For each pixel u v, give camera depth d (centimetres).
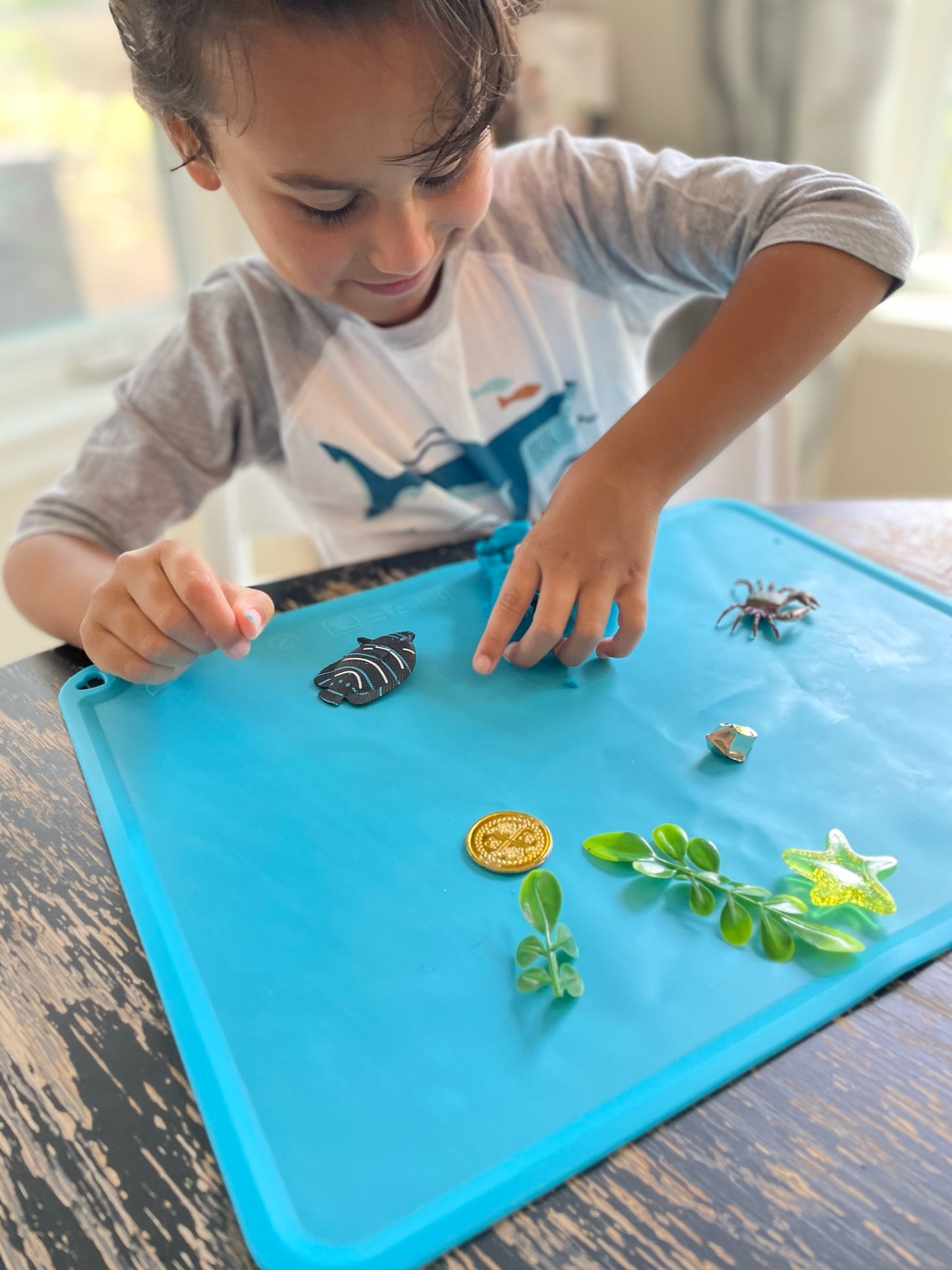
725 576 61
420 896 40
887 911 38
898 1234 28
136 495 76
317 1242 29
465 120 52
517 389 84
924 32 124
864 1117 31
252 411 82
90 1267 29
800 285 61
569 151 81
